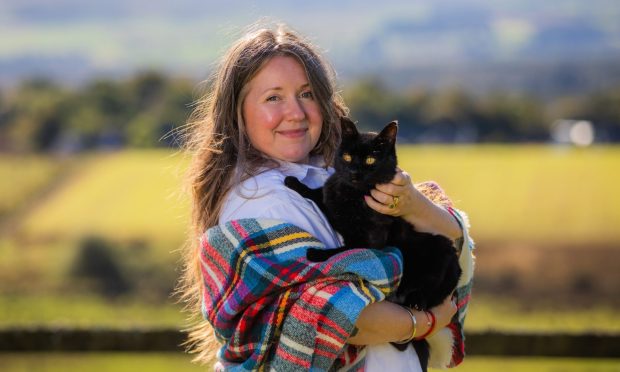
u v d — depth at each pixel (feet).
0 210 103.19
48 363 35.32
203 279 8.96
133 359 35.73
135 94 170.19
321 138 10.14
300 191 9.16
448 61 483.51
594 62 411.75
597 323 49.93
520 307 58.44
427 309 9.17
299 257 8.27
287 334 8.14
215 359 9.91
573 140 167.63
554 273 68.08
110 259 76.64
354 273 8.22
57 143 164.86
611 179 91.04
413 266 9.27
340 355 8.51
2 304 66.54
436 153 116.06
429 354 9.78
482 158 106.42
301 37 9.84
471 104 175.01
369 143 9.34
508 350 14.61
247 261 8.36
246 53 9.30
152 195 97.71
